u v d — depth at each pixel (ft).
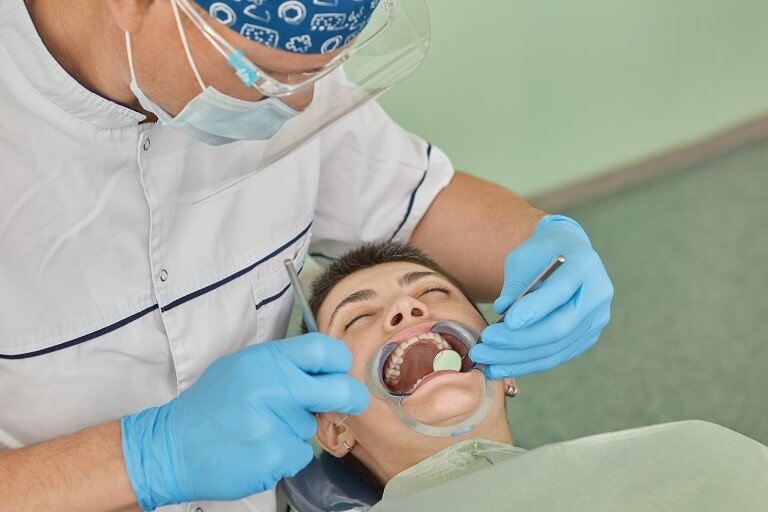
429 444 5.08
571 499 4.25
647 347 8.59
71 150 4.37
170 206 4.74
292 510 5.79
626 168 11.09
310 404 4.29
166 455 4.27
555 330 4.96
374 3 3.77
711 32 11.02
